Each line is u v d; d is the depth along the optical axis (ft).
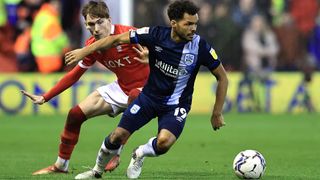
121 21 165.07
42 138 120.06
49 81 162.71
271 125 143.74
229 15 175.83
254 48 175.32
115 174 74.84
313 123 147.84
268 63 176.65
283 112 171.32
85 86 162.91
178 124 64.18
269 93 171.01
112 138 65.67
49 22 166.40
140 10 172.76
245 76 169.99
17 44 166.71
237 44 175.52
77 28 169.07
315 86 172.55
